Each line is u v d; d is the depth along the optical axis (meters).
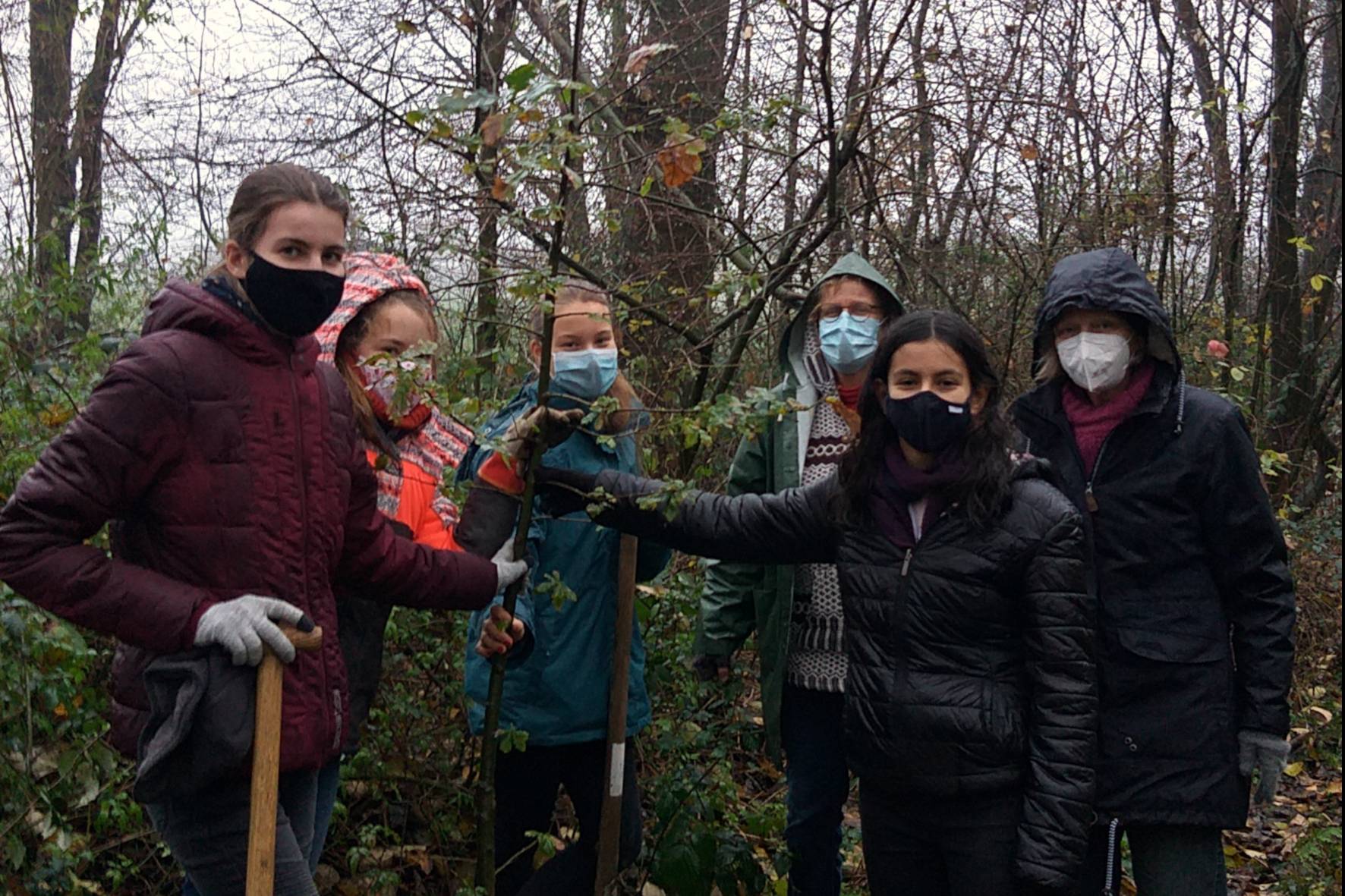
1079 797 2.74
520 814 3.26
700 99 3.99
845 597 2.98
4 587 3.00
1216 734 2.98
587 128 4.79
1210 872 3.02
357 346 2.93
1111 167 6.62
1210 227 7.86
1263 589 3.03
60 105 5.88
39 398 3.48
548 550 3.15
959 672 2.84
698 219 5.12
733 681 4.17
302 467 2.30
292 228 2.24
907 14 4.83
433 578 2.63
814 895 3.56
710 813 3.55
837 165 4.90
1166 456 3.04
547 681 3.14
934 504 2.89
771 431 3.67
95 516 2.14
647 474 4.14
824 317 3.49
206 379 2.20
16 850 3.02
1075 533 2.81
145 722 2.23
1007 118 5.69
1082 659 2.79
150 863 3.45
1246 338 8.53
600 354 3.09
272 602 2.16
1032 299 6.03
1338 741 5.89
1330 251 10.03
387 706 3.61
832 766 3.49
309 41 4.63
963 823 2.83
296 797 2.39
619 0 5.09
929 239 5.96
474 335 4.26
